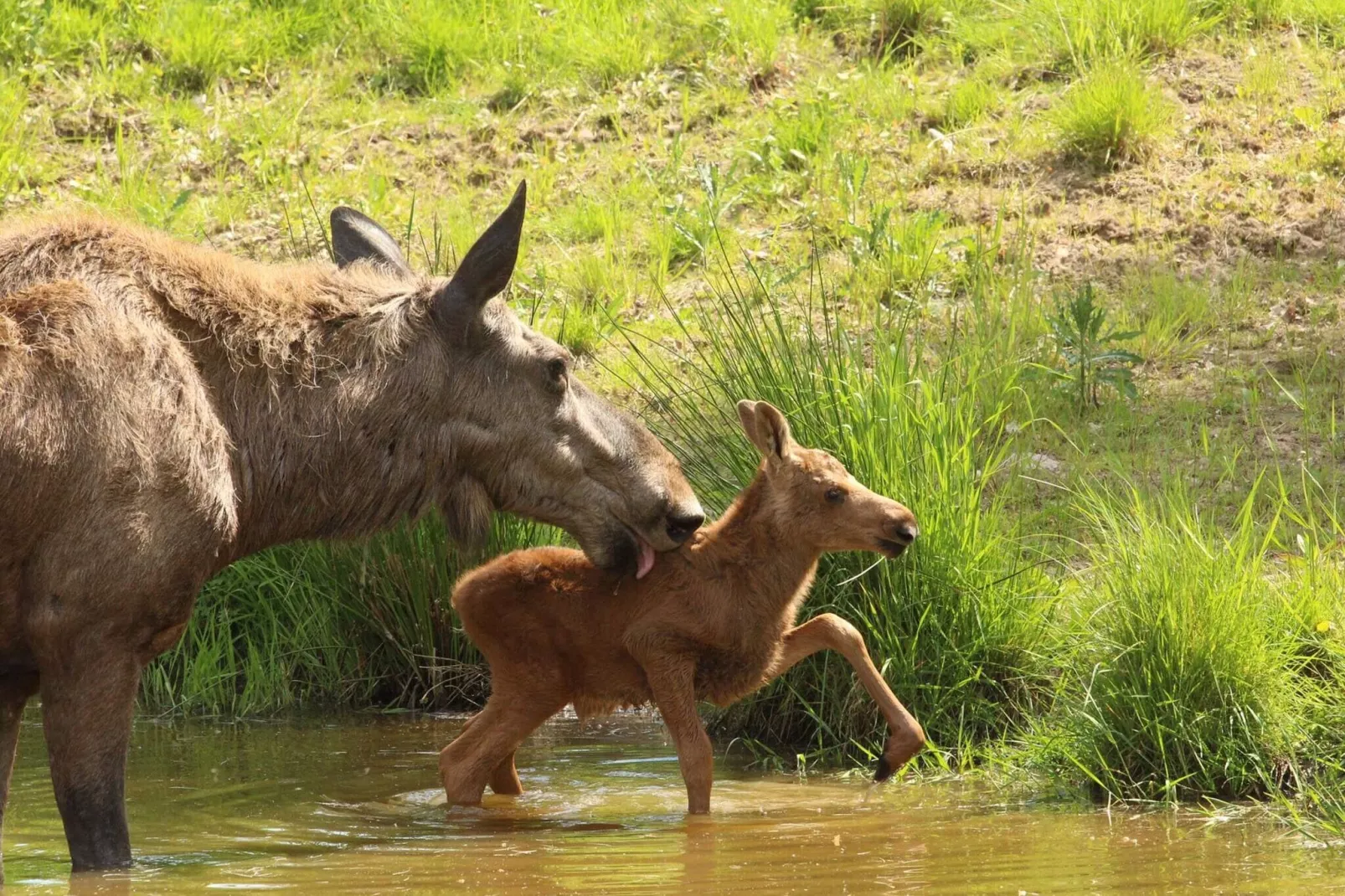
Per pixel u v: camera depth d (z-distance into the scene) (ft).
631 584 47.57
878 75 107.04
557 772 52.26
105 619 37.65
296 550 64.49
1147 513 58.54
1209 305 81.46
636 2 120.88
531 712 48.11
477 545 44.21
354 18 120.47
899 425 55.26
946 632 53.36
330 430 41.65
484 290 42.60
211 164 104.17
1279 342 78.23
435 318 42.80
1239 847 40.01
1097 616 50.29
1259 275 83.20
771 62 110.01
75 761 38.09
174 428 38.22
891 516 47.03
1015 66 105.29
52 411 36.70
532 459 43.75
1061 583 55.01
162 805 47.65
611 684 48.57
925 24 112.88
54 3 118.93
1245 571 49.88
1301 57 102.22
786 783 49.98
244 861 40.52
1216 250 85.92
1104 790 46.62
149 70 114.52
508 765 49.06
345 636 64.28
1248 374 75.31
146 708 63.26
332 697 64.18
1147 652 47.29
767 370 57.26
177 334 40.01
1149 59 103.40
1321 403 71.87
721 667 47.96
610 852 40.98
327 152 105.29
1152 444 69.46
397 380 42.32
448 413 42.96
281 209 97.76
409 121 109.19
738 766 52.60
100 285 38.88
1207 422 71.51
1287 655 48.19
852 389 55.72
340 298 42.70
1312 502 62.95
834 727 54.03
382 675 64.28
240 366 40.91
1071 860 39.06
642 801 48.03
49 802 47.93
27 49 114.52
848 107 103.86
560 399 43.88
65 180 101.35
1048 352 76.89
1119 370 73.41
